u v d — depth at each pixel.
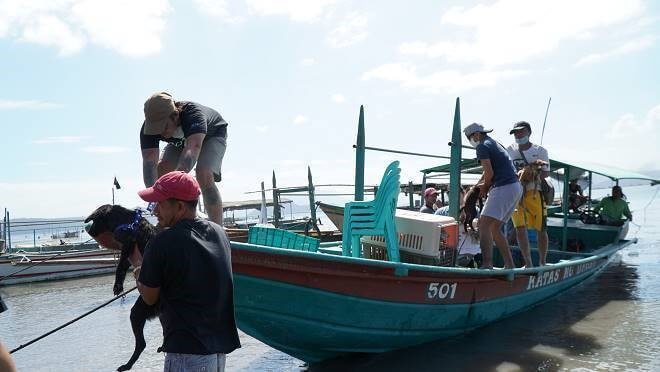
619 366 5.48
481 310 6.86
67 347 7.92
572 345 6.27
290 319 5.28
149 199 2.95
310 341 5.65
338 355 6.07
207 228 3.01
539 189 7.89
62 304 12.66
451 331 6.64
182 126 4.39
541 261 8.10
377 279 5.46
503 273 6.66
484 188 6.85
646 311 7.84
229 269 3.00
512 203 6.79
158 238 2.85
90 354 7.40
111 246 3.42
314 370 5.97
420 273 5.74
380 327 5.81
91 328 9.23
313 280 5.11
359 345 5.90
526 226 7.77
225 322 2.97
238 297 4.97
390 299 5.64
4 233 21.58
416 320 6.05
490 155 6.70
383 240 6.68
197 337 2.80
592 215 13.48
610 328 6.97
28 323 10.28
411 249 6.76
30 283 17.61
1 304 2.72
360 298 5.43
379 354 6.22
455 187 8.05
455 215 8.02
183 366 2.79
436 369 5.60
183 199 2.96
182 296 2.82
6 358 1.81
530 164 7.92
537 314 7.91
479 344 6.45
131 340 8.13
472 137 7.08
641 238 20.77
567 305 8.46
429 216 6.98
